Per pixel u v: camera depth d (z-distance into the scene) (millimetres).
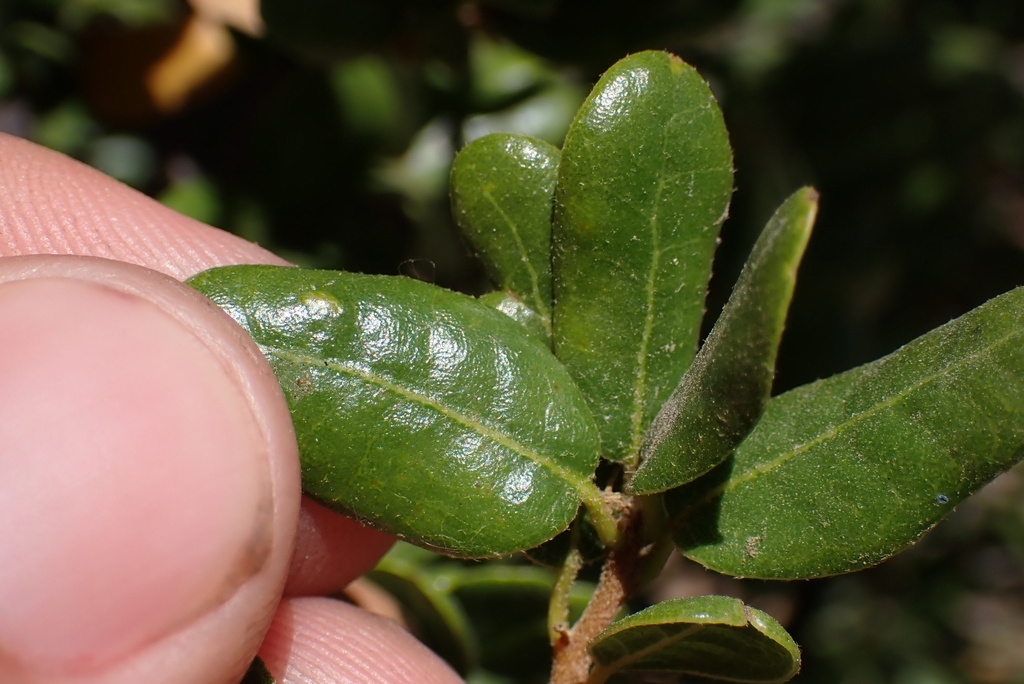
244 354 138
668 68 139
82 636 139
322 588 160
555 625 141
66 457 139
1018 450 134
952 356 136
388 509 138
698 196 140
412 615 165
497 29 166
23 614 139
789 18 209
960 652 274
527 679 163
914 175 224
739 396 131
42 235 160
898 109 215
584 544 142
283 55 175
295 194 175
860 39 217
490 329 139
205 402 138
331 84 174
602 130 139
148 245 161
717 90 183
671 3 166
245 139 178
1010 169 259
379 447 138
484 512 138
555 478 138
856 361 195
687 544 139
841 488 137
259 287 139
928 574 265
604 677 139
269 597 141
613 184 139
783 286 128
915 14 230
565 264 140
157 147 178
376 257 176
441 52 165
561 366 140
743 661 136
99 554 139
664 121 139
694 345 141
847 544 137
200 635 141
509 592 161
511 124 177
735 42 191
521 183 142
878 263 221
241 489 138
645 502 139
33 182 161
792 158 197
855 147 211
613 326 140
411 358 138
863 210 217
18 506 138
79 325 140
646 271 140
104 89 176
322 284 139
